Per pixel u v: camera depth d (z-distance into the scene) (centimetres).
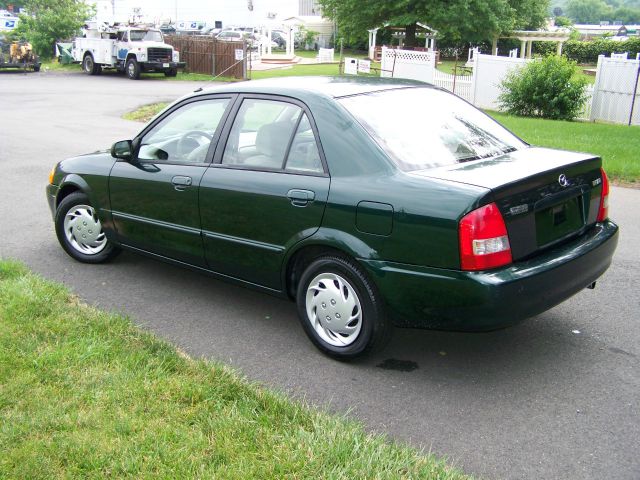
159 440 324
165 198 528
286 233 447
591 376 421
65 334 441
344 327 431
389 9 4181
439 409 382
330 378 420
